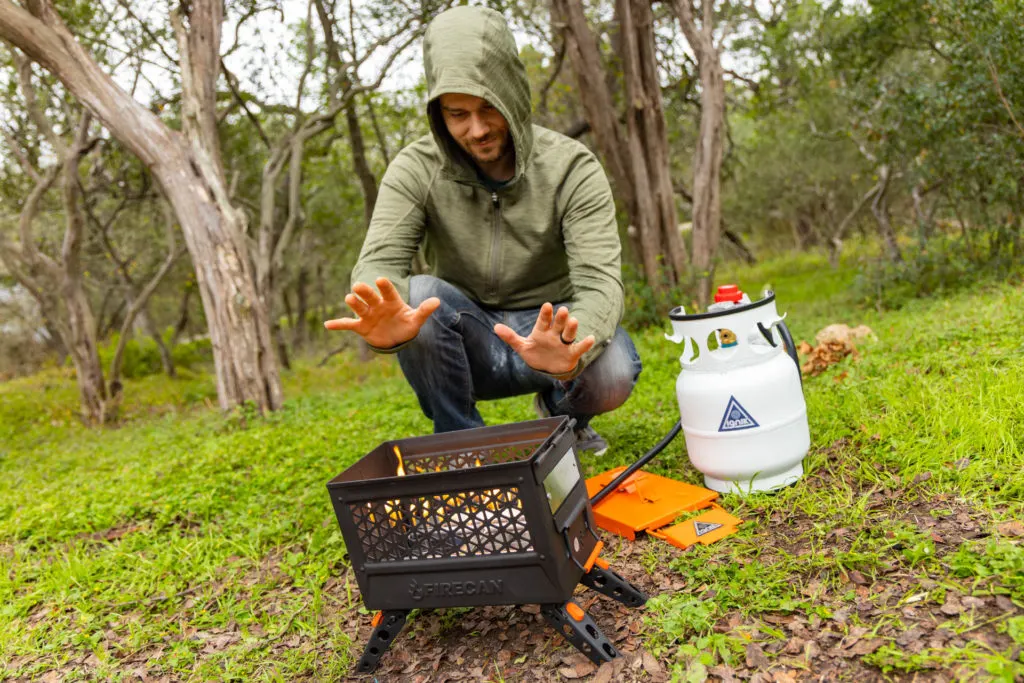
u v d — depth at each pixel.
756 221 23.89
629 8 10.98
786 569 2.27
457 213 3.07
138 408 14.25
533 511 1.94
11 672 2.63
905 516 2.44
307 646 2.51
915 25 10.15
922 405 3.19
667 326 10.53
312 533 3.40
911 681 1.71
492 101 2.52
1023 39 7.95
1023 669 1.62
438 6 10.98
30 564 3.67
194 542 3.56
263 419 7.73
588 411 3.31
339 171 17.08
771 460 2.78
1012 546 2.03
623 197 11.52
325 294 26.50
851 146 16.23
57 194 15.65
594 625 2.08
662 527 2.73
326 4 12.02
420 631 2.46
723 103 11.34
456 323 3.18
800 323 8.82
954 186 9.70
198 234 8.02
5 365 29.27
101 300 25.72
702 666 1.88
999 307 5.83
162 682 2.42
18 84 11.98
